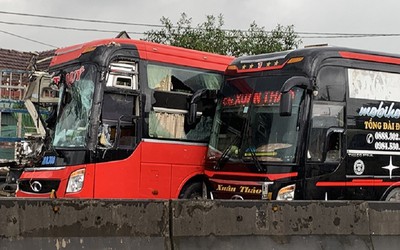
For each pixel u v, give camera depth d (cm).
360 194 1056
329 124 1031
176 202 693
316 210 778
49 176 1054
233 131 1090
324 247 772
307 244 762
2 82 1758
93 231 641
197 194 1173
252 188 1019
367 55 1102
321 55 1038
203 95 1144
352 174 1048
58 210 626
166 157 1127
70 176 1027
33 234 611
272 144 1019
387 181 1094
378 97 1102
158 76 1136
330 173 1020
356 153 1056
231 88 1131
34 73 1282
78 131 1052
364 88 1086
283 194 985
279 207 754
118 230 655
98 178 1034
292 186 985
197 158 1170
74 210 634
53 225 622
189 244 692
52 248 616
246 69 1120
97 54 1068
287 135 1007
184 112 1162
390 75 1127
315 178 1003
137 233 666
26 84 1565
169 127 1138
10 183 1395
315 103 1017
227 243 713
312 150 1006
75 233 632
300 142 995
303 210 769
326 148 1019
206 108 1196
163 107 1132
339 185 1030
